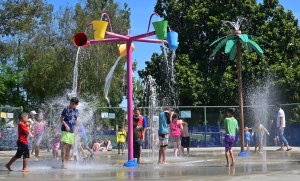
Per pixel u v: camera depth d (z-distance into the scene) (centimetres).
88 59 3400
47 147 2433
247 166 1266
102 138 2814
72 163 1491
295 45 3644
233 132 1283
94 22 1294
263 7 3716
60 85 3503
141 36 1303
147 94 3884
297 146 2598
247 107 2809
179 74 3631
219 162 1456
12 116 2748
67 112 1283
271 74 3503
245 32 3666
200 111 2853
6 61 3722
